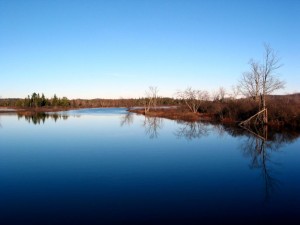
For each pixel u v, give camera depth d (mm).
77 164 19172
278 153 22484
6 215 11258
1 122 50125
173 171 17422
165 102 130250
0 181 15602
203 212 11430
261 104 42406
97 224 10453
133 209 11734
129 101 151750
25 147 25312
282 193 13555
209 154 22203
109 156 21531
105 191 13875
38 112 86938
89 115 69625
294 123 37562
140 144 26672
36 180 15727
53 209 11789
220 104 58281
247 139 29062
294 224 10406
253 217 10977
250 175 16609
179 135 32438
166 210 11633
